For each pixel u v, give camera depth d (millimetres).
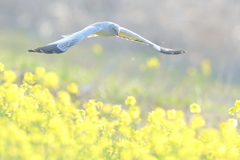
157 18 39969
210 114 21078
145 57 40000
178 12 39375
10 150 9344
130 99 13297
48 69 25781
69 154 9742
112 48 42500
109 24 13156
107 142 10945
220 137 12508
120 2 42062
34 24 45406
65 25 43031
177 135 11453
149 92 22828
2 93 12125
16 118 11008
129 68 33156
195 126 13109
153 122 12297
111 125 12664
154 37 39656
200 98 23234
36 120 11305
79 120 11523
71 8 43000
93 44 43125
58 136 10516
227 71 36469
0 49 33219
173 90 26516
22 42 39406
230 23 39000
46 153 9672
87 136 10922
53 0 45406
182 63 37750
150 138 11992
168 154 10891
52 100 12219
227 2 39250
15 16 46688
